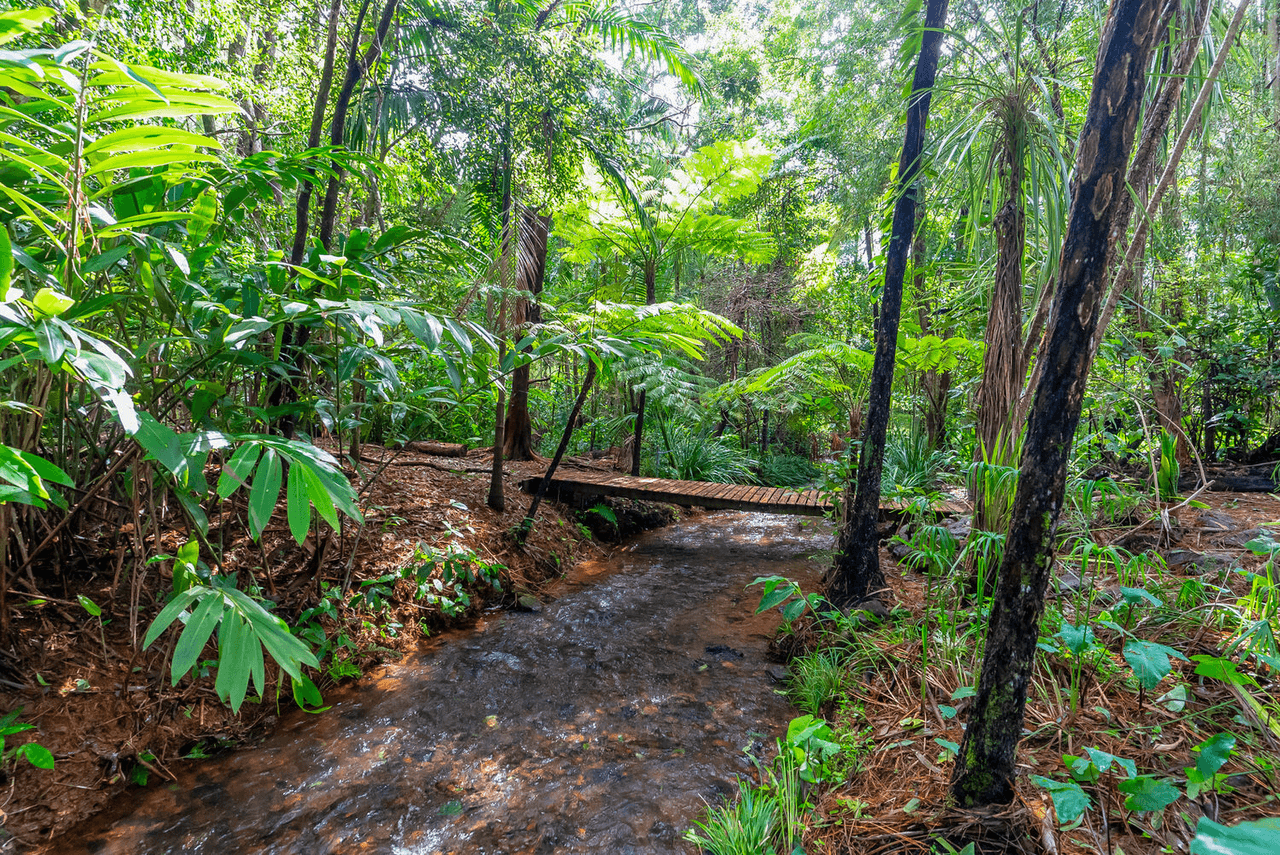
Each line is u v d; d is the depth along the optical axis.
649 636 3.29
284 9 3.57
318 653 2.61
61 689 1.92
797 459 9.64
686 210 6.40
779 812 1.70
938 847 1.39
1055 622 2.09
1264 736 1.53
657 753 2.18
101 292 1.91
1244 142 3.43
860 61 3.35
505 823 1.80
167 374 2.08
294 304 1.85
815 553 4.96
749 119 11.34
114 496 2.36
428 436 7.12
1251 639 1.72
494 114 3.77
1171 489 3.83
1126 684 1.89
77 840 1.67
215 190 1.99
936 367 5.18
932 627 2.62
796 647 2.97
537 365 8.12
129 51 2.98
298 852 1.68
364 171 4.12
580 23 5.53
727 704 2.55
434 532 3.73
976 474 2.82
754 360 9.39
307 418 2.91
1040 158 2.47
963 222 3.01
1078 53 3.20
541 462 6.75
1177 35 2.00
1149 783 1.22
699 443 8.03
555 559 4.47
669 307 4.42
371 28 3.69
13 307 1.29
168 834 1.73
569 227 6.52
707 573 4.51
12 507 1.92
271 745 2.18
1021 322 2.72
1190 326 4.44
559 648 3.12
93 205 1.73
